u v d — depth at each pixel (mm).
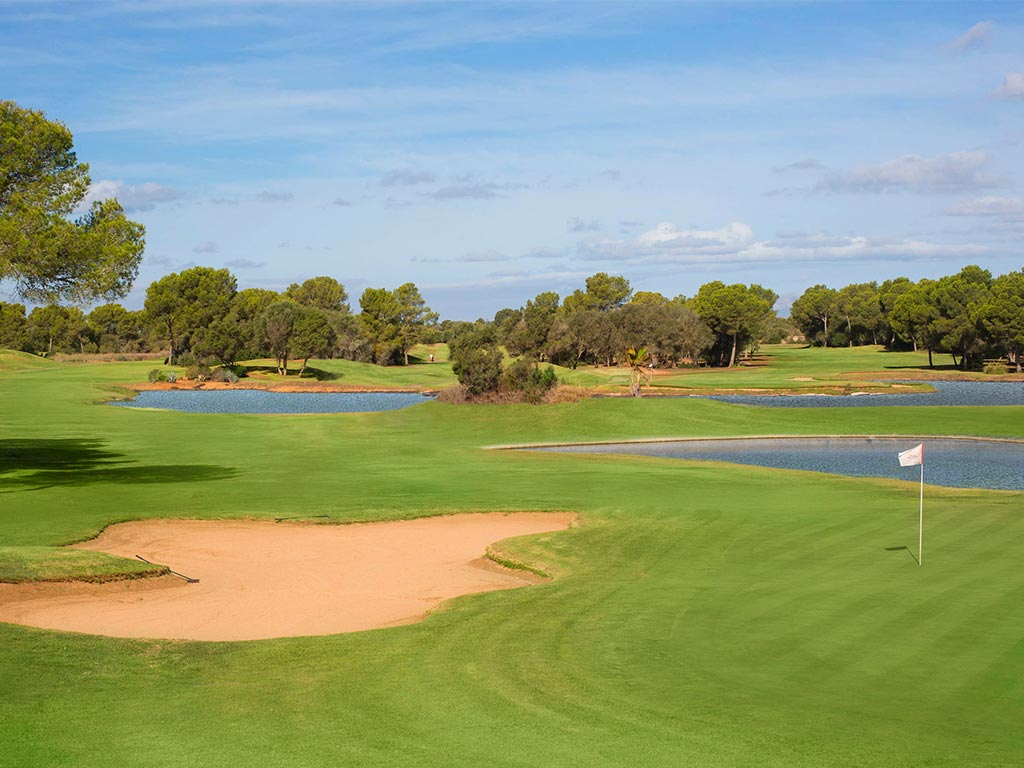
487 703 10961
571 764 9000
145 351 186750
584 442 50781
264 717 10586
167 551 22078
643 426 55219
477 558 21672
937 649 12570
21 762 9102
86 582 18453
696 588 16812
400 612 17047
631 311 131625
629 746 9453
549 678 11930
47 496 28016
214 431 52031
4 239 27266
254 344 125750
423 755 9289
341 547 22766
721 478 33500
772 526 22906
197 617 16781
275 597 18328
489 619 15297
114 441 46062
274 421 58688
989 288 140125
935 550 19438
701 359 155750
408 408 61906
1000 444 49688
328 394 107062
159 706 11047
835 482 32312
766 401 84688
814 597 15680
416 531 24500
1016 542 20156
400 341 156875
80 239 28688
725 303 142750
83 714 10719
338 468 36375
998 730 9711
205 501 27703
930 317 132125
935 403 81812
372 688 11734
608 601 16125
